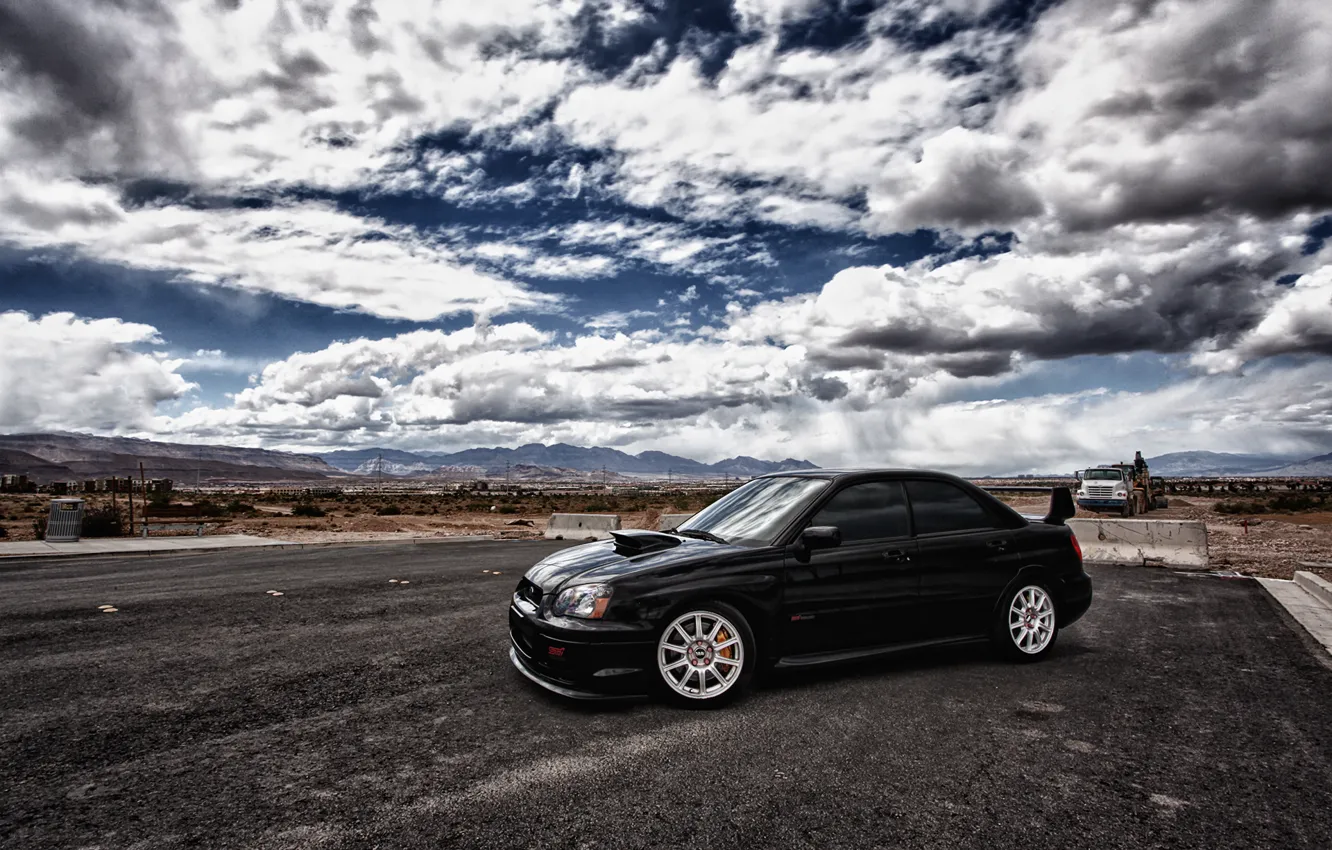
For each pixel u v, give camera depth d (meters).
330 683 5.21
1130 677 5.29
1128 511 28.89
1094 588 9.62
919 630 5.34
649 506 54.41
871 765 3.65
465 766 3.65
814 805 3.20
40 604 8.69
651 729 4.19
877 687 5.03
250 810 3.17
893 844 2.86
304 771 3.61
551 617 4.59
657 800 3.25
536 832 2.95
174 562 13.79
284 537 20.22
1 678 5.36
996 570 5.61
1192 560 11.97
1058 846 2.86
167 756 3.82
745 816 3.09
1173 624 7.23
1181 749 3.89
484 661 5.83
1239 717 4.41
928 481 5.73
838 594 5.03
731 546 5.04
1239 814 3.14
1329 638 6.59
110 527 20.31
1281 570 11.63
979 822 3.05
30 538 20.72
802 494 5.42
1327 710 4.55
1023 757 3.77
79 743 4.02
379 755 3.82
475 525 28.91
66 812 3.16
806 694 4.87
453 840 2.89
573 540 19.47
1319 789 3.40
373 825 3.02
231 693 4.96
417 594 9.37
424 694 4.93
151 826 3.03
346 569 12.31
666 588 4.59
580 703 4.71
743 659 4.68
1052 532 6.01
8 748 3.94
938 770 3.59
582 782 3.45
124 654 6.11
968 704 4.64
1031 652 5.71
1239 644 6.35
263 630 7.08
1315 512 34.88
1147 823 3.05
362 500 86.06
